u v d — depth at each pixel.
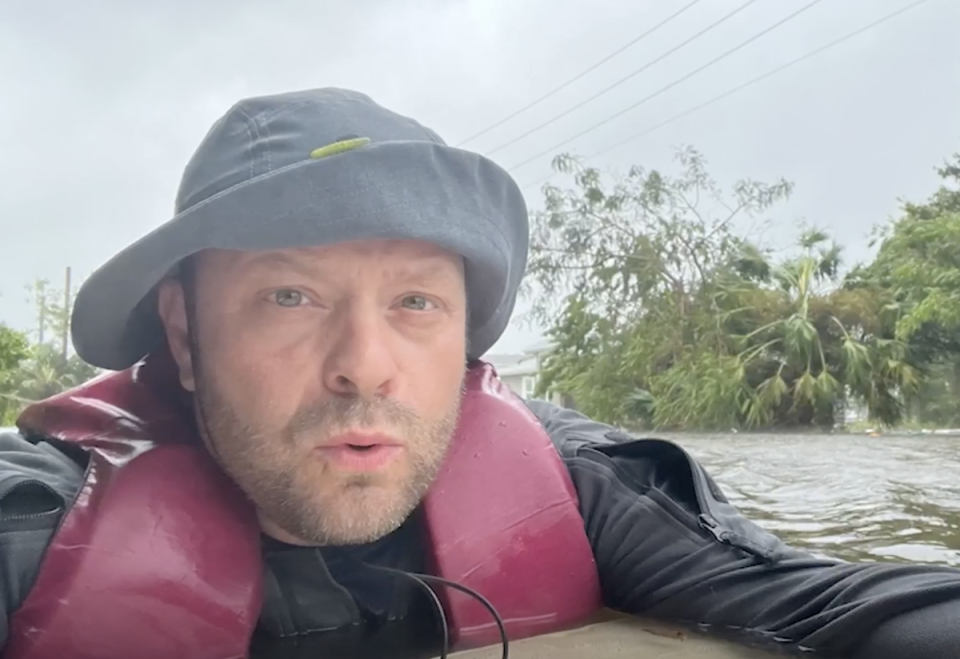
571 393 4.43
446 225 0.39
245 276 0.38
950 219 3.57
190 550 0.38
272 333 0.38
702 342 3.85
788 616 0.39
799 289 3.77
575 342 4.44
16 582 0.35
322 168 0.37
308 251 0.38
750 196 4.31
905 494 0.96
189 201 0.42
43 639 0.34
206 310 0.40
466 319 0.46
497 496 0.44
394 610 0.46
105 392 0.45
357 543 0.39
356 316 0.38
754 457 1.58
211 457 0.41
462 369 0.42
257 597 0.39
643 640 0.40
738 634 0.40
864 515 0.79
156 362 0.47
